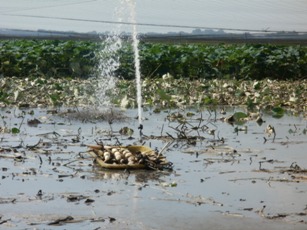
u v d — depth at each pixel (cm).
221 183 983
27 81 2527
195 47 3562
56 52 3164
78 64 3000
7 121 1593
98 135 1393
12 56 3064
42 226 780
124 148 1136
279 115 1814
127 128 1431
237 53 3209
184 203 877
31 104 1947
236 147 1274
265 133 1462
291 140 1369
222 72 3134
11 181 974
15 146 1233
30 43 3625
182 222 802
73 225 786
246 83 2672
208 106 2023
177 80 2723
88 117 1662
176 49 3256
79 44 3562
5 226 779
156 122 1625
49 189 933
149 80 2628
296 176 1030
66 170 1045
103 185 958
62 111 1795
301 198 909
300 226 794
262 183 987
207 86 2377
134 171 1048
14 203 866
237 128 1475
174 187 955
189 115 1769
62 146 1247
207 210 850
